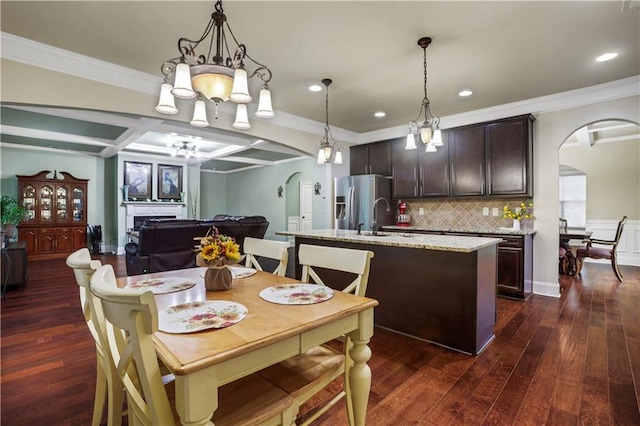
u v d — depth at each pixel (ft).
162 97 6.97
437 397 6.14
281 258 6.75
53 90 9.15
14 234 19.03
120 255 24.62
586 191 22.03
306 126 16.10
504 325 9.85
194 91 6.95
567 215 23.34
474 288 7.89
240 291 5.08
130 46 8.95
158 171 27.53
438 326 8.51
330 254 5.94
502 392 6.29
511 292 12.59
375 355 7.90
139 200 26.45
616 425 5.30
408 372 7.07
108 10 7.34
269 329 3.55
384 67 10.21
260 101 7.13
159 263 14.01
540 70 10.46
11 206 19.76
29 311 11.04
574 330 9.39
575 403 5.91
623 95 11.48
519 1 7.02
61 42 8.73
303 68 10.25
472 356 7.82
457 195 14.88
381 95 12.68
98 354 4.90
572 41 8.66
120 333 4.18
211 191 36.81
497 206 14.84
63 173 24.03
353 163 18.76
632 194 20.47
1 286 13.25
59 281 15.38
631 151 20.49
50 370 7.13
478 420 5.47
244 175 34.76
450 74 10.73
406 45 8.86
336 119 16.05
